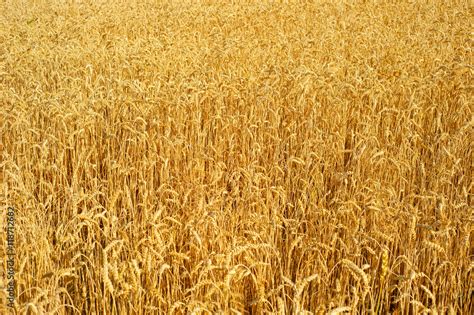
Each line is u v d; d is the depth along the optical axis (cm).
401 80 899
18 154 652
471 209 475
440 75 908
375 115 793
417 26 1478
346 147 813
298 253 500
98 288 427
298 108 834
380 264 498
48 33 1298
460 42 1241
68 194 582
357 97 821
